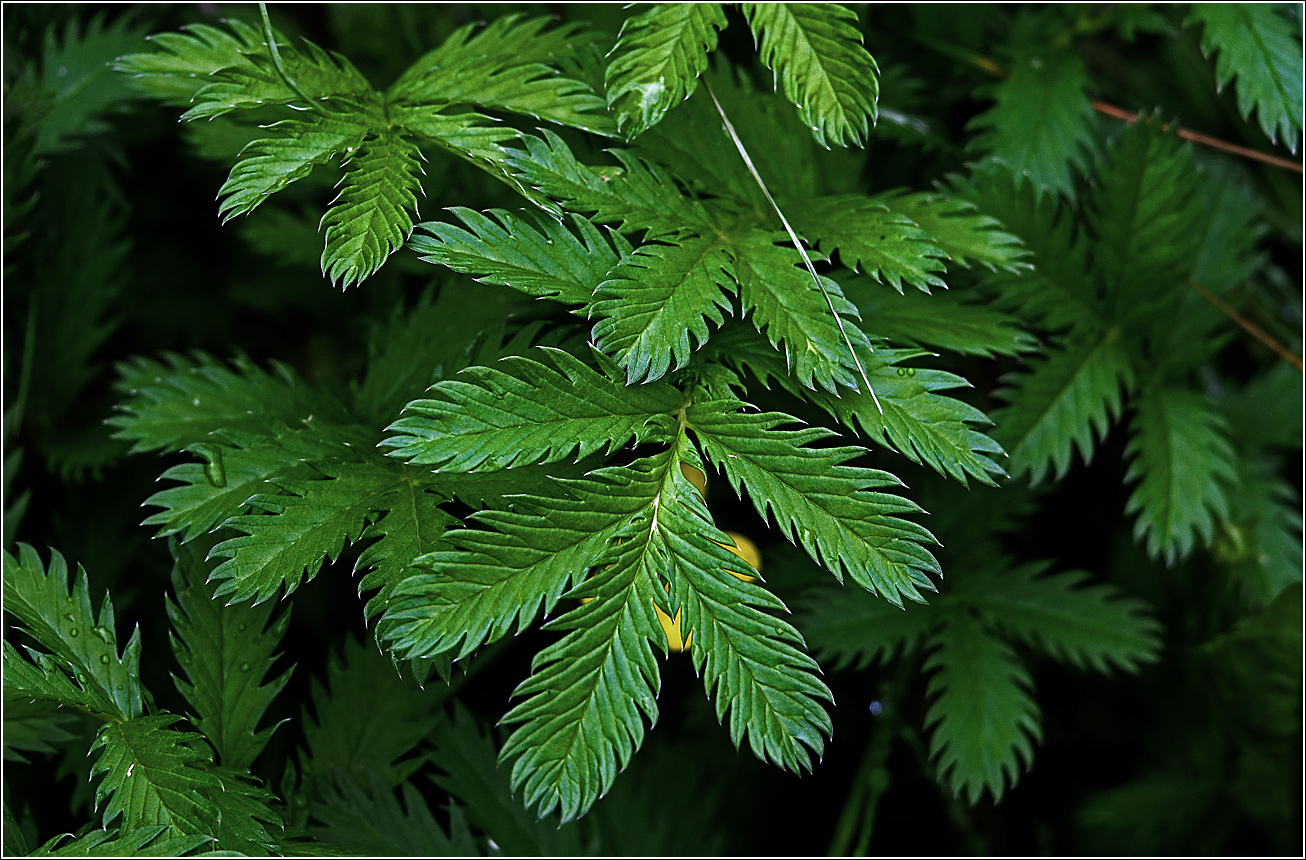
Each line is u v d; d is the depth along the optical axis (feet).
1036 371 1.97
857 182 1.98
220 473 1.83
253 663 1.85
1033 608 2.03
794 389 1.81
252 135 2.01
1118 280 2.00
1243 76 1.95
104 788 1.78
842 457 1.77
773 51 1.83
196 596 1.84
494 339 1.85
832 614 2.01
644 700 1.75
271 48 1.80
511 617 1.74
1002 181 1.95
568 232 1.80
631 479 1.77
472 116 1.81
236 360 1.95
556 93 1.84
